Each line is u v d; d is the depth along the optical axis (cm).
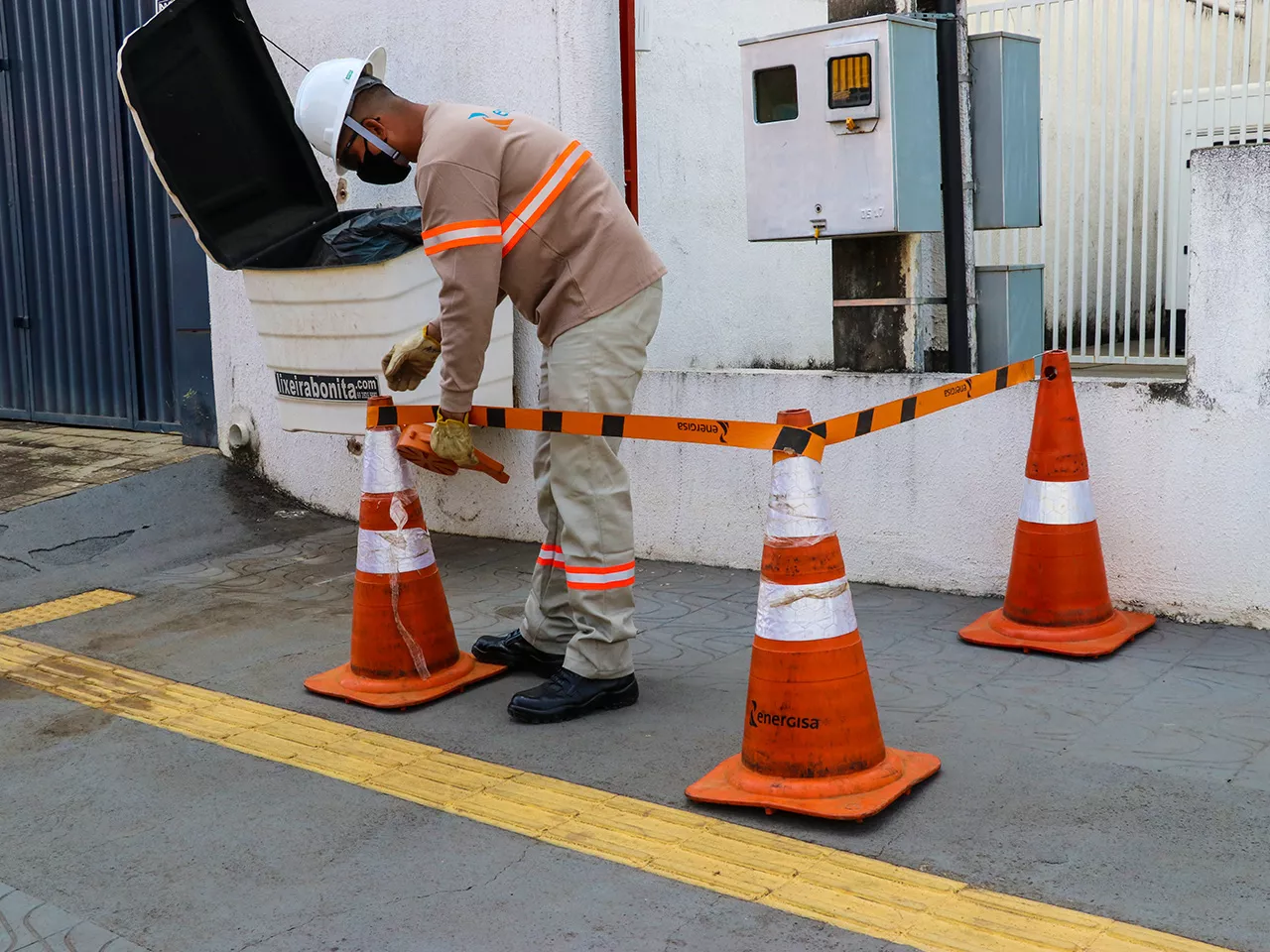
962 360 478
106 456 710
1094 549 405
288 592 526
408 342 387
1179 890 255
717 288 623
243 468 686
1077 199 518
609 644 367
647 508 541
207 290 690
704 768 328
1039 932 242
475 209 335
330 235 539
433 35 576
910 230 449
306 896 273
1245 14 506
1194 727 336
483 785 325
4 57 794
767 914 255
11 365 834
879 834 285
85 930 263
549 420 355
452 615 480
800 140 459
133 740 369
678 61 591
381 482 391
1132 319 511
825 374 480
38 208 796
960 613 446
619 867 279
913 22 441
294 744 360
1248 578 406
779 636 300
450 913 263
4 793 335
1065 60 516
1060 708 354
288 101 559
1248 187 386
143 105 507
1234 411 400
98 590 543
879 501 479
